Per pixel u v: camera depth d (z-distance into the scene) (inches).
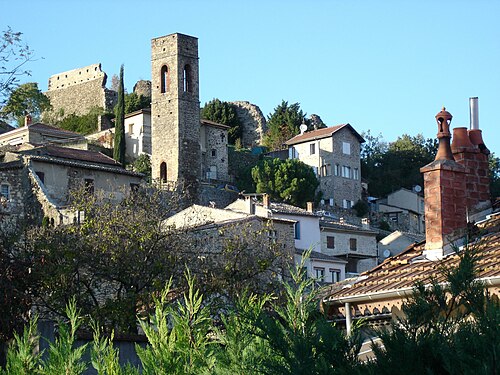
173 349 433.4
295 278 459.8
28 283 1061.8
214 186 3752.5
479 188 659.4
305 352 370.9
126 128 3976.4
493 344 329.1
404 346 356.5
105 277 1369.3
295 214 2773.1
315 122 4854.8
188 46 3713.1
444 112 647.8
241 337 438.6
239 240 1552.7
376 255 3046.3
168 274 1385.3
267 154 4318.4
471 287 374.3
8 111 1102.4
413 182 4554.6
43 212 2246.6
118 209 1553.9
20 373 439.5
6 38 1074.1
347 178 4124.0
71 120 4640.8
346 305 588.4
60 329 451.2
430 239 627.2
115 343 789.2
